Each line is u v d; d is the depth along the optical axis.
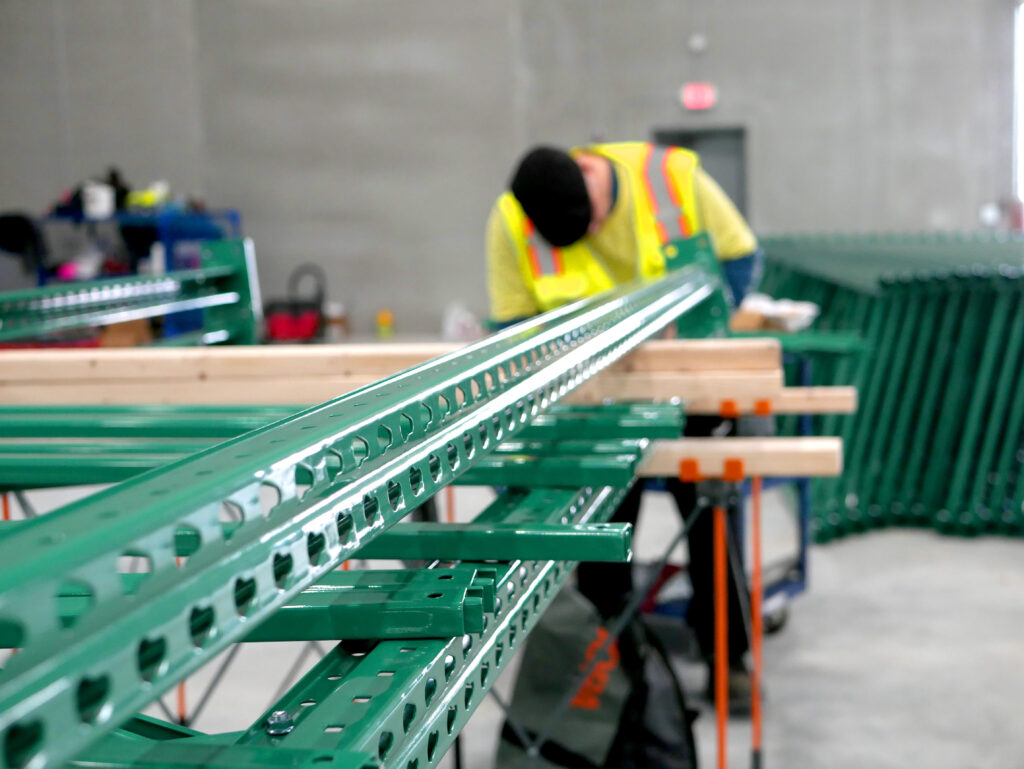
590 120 8.70
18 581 0.36
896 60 8.12
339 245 9.23
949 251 5.77
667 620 3.18
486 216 8.98
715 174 8.66
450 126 8.95
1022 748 2.47
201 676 3.04
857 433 4.43
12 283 8.59
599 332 1.21
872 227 8.31
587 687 2.13
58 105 9.47
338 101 9.08
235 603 0.48
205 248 2.76
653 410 1.55
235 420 1.34
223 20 9.13
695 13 8.41
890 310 4.42
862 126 8.24
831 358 4.46
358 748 0.55
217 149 9.30
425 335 9.21
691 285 2.05
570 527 0.94
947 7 8.02
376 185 9.12
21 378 1.75
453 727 0.74
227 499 0.49
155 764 0.53
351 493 0.61
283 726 0.60
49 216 7.64
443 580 0.80
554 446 1.33
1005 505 4.46
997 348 4.39
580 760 2.11
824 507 4.34
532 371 0.98
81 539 0.40
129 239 8.15
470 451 0.82
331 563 0.57
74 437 1.36
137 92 9.34
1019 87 8.00
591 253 2.77
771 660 3.07
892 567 3.99
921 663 3.02
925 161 8.19
